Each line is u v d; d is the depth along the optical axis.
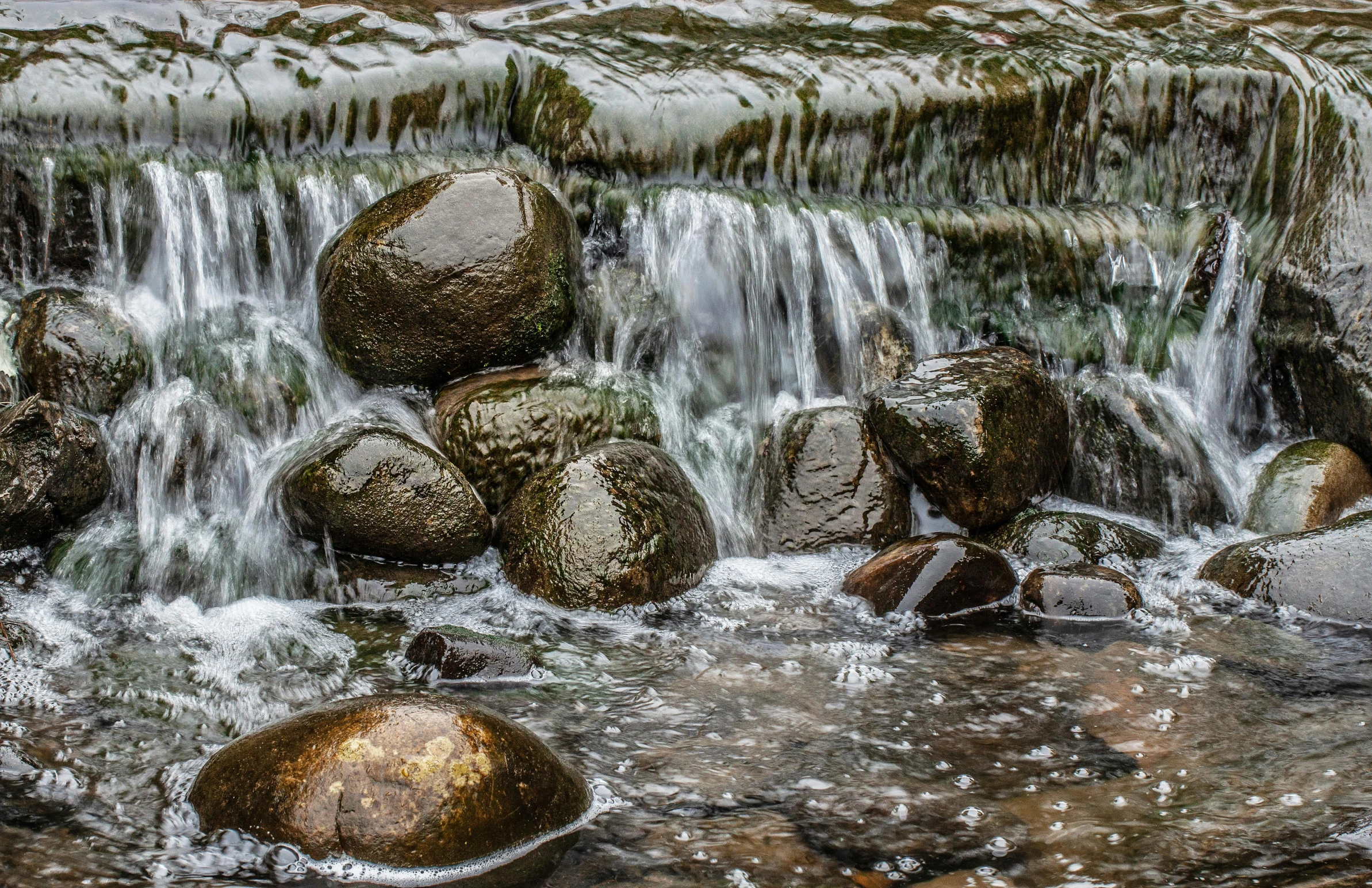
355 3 6.57
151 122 5.76
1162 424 5.82
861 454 5.41
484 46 6.45
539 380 5.46
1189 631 4.52
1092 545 5.21
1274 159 6.54
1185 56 6.79
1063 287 6.40
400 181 5.98
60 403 5.06
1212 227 6.41
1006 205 6.58
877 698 3.90
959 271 6.32
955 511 5.39
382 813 2.82
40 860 2.86
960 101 6.46
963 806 3.20
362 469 4.75
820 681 4.04
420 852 2.79
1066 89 6.61
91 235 5.62
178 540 4.87
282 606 4.65
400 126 6.19
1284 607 4.70
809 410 5.64
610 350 5.86
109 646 4.22
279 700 3.84
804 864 2.90
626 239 6.07
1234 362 6.29
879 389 5.61
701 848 2.96
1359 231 5.93
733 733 3.63
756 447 5.71
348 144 6.10
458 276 5.30
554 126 6.23
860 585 4.83
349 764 2.88
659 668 4.14
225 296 5.75
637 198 6.08
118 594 4.65
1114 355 6.27
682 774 3.35
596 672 4.09
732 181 6.29
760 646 4.35
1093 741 3.60
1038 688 3.99
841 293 6.11
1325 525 5.23
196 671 4.05
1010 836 3.04
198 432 5.14
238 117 5.88
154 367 5.33
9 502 4.70
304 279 5.84
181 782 3.27
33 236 5.56
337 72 6.12
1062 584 4.71
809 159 6.36
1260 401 6.22
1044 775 3.37
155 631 4.37
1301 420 6.03
